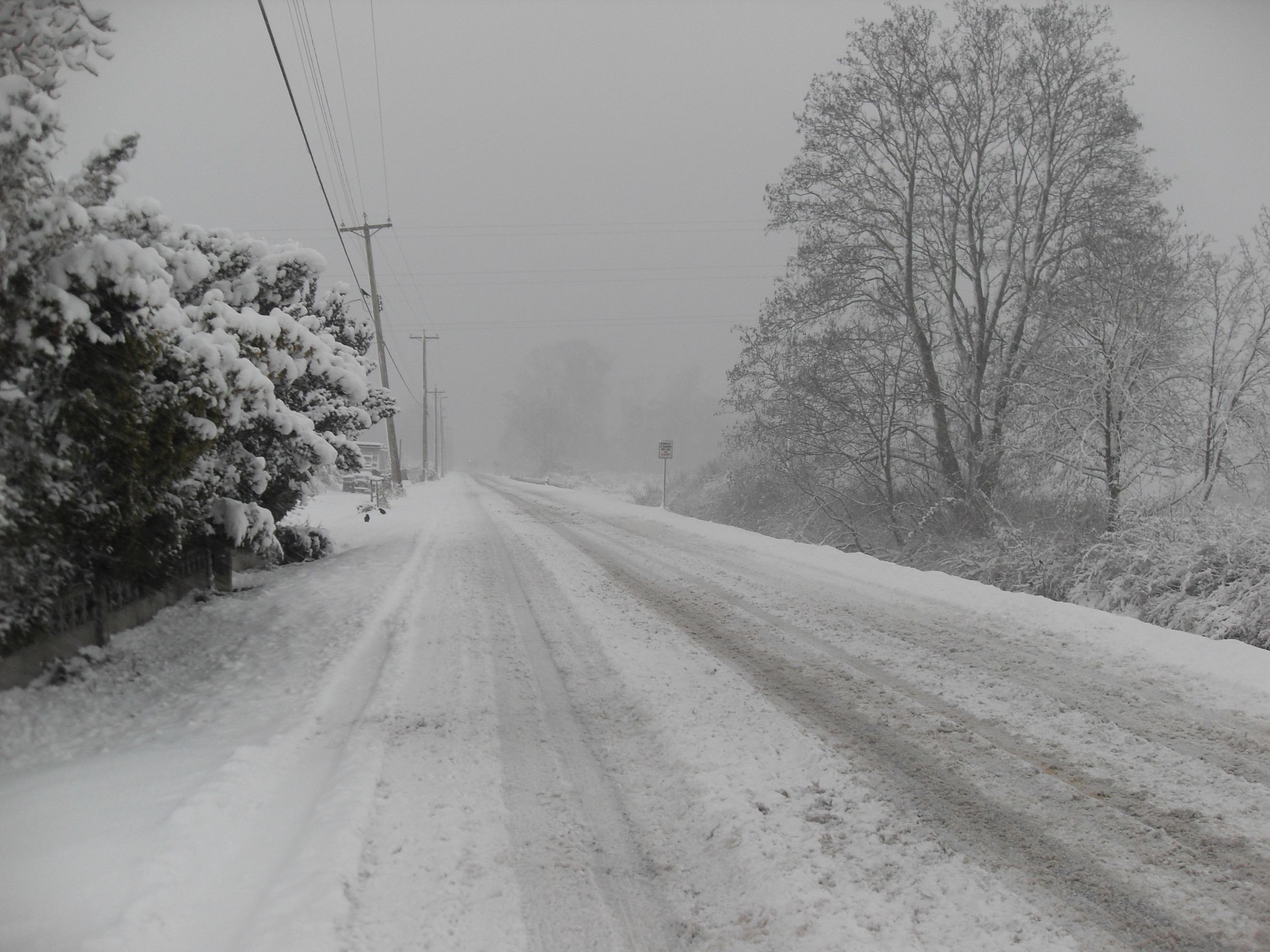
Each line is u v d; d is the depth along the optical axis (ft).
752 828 13.14
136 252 17.93
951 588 33.17
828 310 67.10
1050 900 11.13
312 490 42.80
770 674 21.83
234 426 26.45
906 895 11.27
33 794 14.56
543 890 11.53
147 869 11.32
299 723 18.04
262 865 12.11
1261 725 17.54
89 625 24.59
